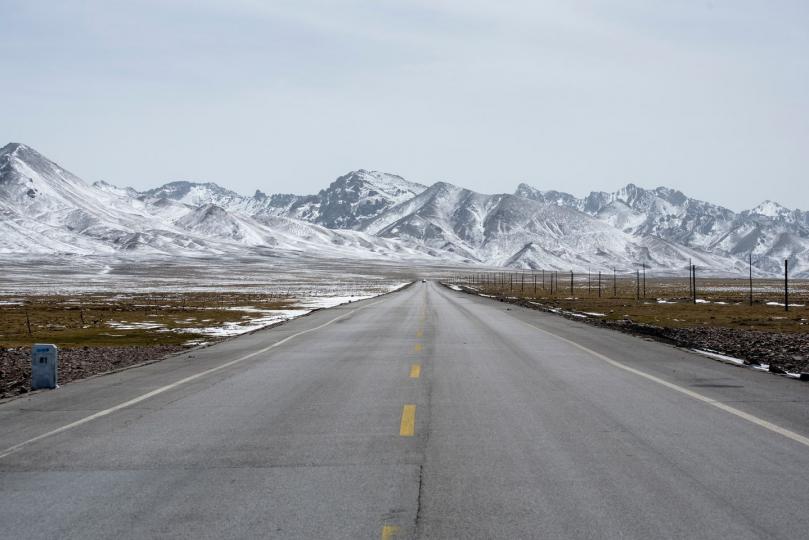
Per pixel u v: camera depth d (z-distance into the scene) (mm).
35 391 14180
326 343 23938
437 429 9602
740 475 7223
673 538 5461
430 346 22281
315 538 5539
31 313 53875
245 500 6531
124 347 25953
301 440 9023
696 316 47375
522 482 7016
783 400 11922
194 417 10766
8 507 6402
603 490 6727
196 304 68312
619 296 100500
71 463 7980
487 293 106688
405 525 5809
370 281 194000
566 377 14906
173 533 5691
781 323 39438
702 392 12820
